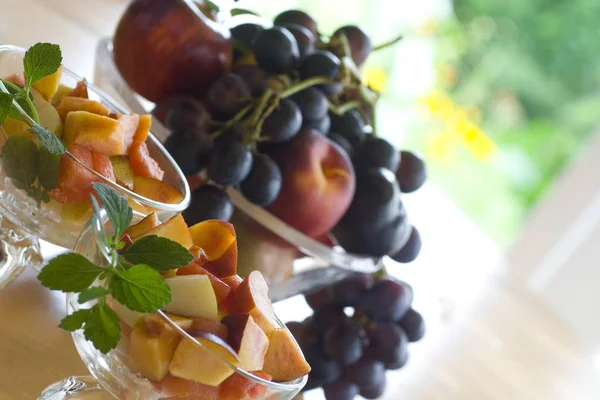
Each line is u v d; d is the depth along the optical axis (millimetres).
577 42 2270
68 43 823
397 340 714
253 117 695
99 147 547
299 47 756
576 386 978
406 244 823
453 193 2137
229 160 668
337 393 678
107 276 462
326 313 714
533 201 2197
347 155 755
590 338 1221
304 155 723
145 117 575
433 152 2098
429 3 2135
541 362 987
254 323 487
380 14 2076
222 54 749
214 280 501
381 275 760
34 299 580
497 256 1340
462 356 862
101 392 541
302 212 726
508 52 2230
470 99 2242
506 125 2254
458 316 954
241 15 812
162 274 491
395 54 2113
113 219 477
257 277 511
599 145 1335
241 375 473
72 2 915
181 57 737
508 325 1031
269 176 689
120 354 474
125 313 469
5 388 520
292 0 1865
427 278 1002
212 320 485
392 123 2078
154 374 470
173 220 508
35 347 554
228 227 529
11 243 565
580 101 2252
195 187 701
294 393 502
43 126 542
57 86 570
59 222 543
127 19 742
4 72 577
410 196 1271
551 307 1259
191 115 695
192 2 756
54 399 521
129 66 748
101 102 610
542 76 2273
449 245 1182
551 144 2236
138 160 573
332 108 766
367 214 751
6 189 539
